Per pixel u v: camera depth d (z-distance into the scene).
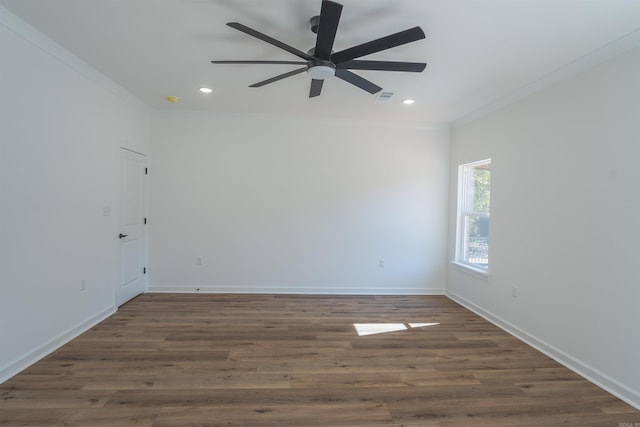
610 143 2.26
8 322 2.18
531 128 3.01
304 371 2.39
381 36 2.24
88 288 3.04
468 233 4.22
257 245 4.38
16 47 2.17
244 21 2.11
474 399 2.10
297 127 4.38
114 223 3.47
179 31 2.26
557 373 2.45
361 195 4.46
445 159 4.51
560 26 2.04
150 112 4.18
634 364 2.07
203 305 3.82
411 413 1.95
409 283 4.53
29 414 1.83
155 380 2.21
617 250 2.20
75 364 2.39
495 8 1.88
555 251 2.71
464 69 2.71
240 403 2.00
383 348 2.81
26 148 2.29
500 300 3.38
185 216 4.29
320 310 3.77
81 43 2.45
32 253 2.36
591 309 2.37
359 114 4.15
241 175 4.34
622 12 1.87
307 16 2.05
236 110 4.15
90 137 3.00
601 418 1.94
